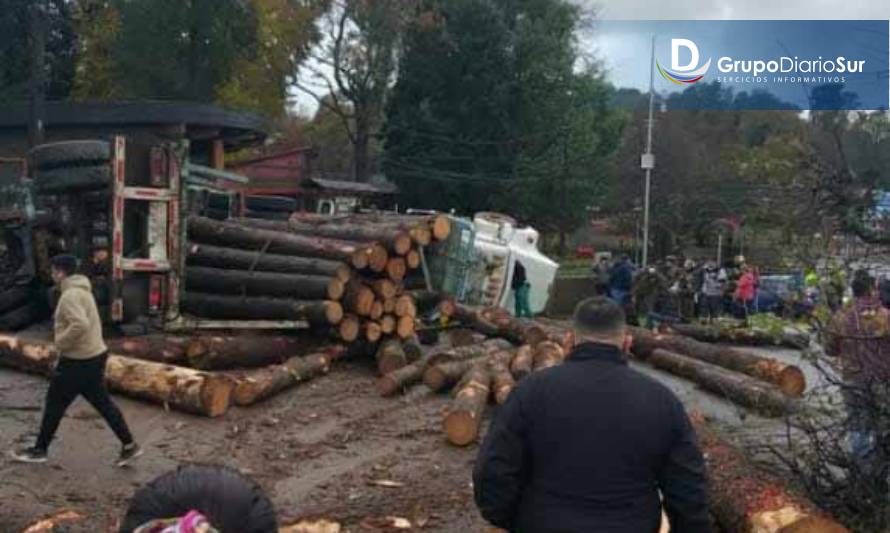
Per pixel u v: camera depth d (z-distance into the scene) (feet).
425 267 48.39
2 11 88.07
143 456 24.52
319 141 172.24
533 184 128.47
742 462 19.99
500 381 31.73
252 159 105.70
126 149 36.04
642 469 10.91
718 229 79.66
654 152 143.43
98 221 40.88
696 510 10.94
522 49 127.13
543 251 144.15
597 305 11.59
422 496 21.94
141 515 5.76
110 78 103.04
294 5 123.03
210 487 5.83
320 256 39.78
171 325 37.45
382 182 154.30
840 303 18.99
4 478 21.89
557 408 11.03
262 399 31.53
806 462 19.98
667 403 11.14
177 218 37.60
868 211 19.12
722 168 116.26
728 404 35.24
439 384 33.63
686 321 66.39
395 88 133.18
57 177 37.52
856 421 18.88
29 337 40.29
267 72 121.19
